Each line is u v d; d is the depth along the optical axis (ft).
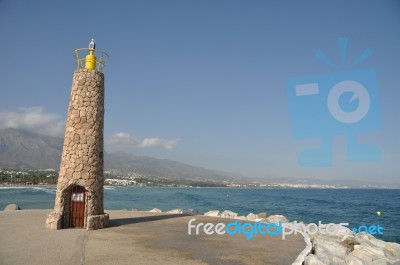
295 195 532.32
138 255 44.47
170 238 56.49
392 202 355.97
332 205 298.97
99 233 59.21
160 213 93.61
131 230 63.41
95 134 65.10
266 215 92.43
